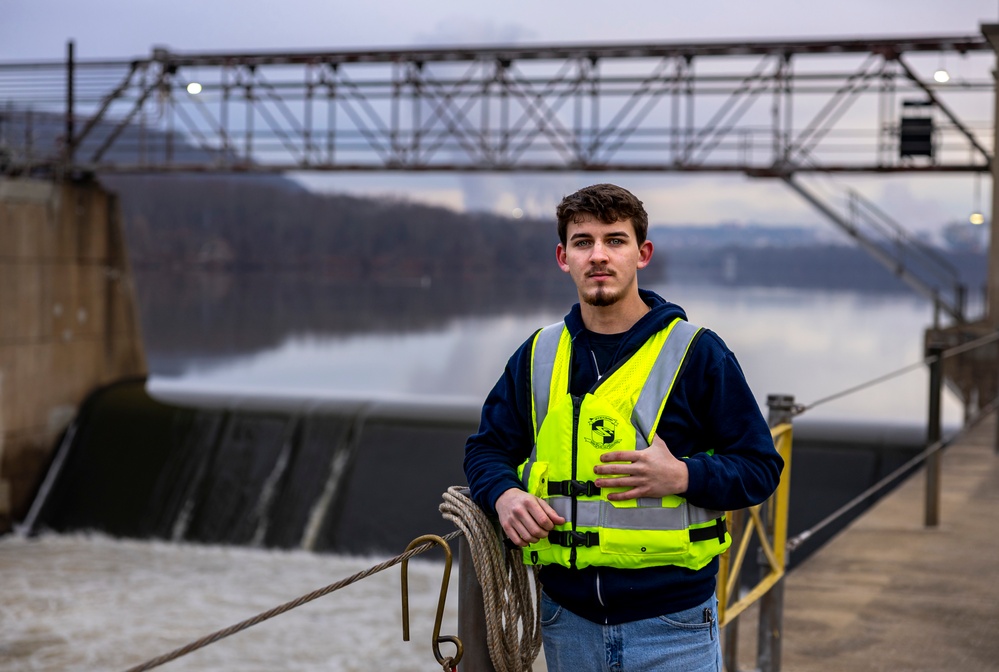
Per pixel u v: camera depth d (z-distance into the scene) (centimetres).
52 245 2367
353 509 1967
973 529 736
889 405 4512
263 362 5697
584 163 2256
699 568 243
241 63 2377
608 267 239
